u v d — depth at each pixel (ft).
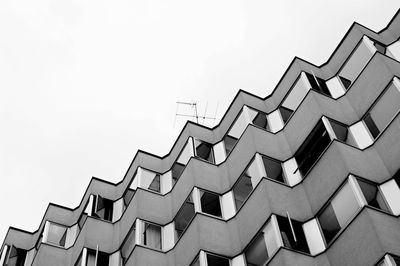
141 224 89.51
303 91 92.38
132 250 83.71
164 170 105.60
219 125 104.73
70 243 102.42
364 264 58.54
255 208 75.87
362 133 77.25
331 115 81.35
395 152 69.00
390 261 55.88
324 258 64.49
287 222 71.31
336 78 92.32
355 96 82.84
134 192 101.19
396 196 65.00
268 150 84.94
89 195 106.93
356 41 93.09
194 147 100.22
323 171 72.90
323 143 79.05
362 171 69.31
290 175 79.82
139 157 107.45
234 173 87.86
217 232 78.69
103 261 90.63
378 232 58.59
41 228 108.27
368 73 81.97
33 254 106.83
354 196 66.18
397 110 74.23
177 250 81.56
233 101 103.24
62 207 110.52
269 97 100.83
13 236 110.42
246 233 75.51
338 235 63.98
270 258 66.33
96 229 95.96
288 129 87.35
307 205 72.95
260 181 77.41
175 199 93.20
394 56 88.69
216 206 85.35
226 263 74.84
